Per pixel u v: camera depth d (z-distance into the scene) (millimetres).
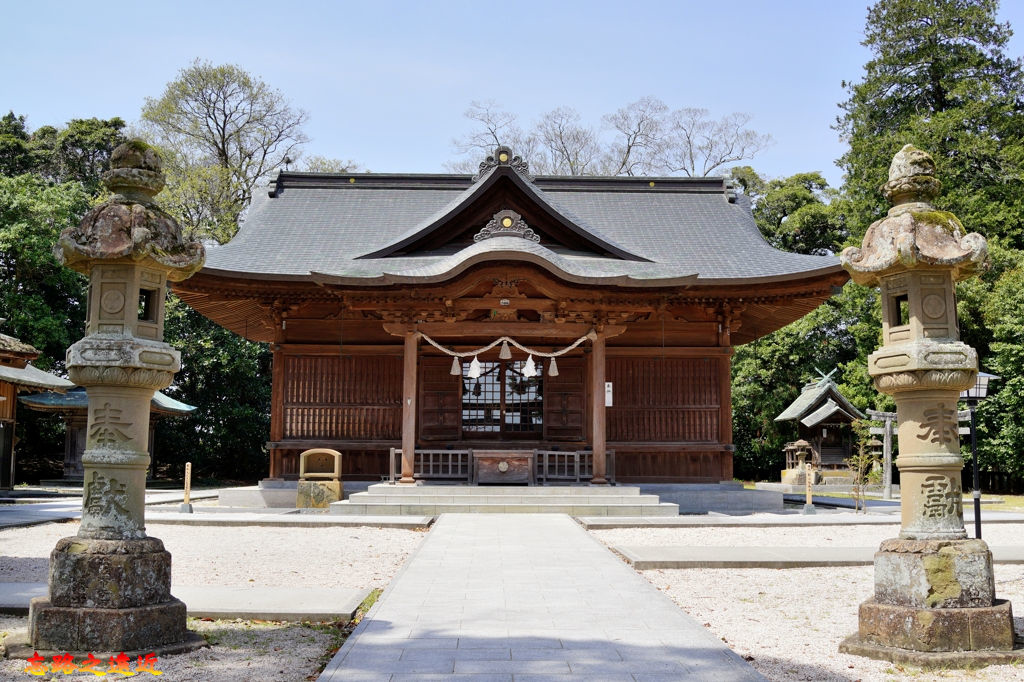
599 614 8141
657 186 30062
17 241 36750
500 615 8078
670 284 20328
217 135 50625
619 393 24031
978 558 6949
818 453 39031
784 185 56281
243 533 15789
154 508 21359
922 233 7387
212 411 41844
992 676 6336
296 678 6211
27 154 46094
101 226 7297
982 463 37219
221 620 8164
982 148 41969
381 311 21062
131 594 6895
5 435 28109
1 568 11445
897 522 17609
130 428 7281
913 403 7344
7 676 6145
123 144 7754
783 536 15828
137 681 6082
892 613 6922
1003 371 35812
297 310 24156
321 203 28750
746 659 6828
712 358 24141
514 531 15469
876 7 47625
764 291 22734
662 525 17172
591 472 23406
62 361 40656
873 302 43312
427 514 19172
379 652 6668
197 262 7781
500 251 19719
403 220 28031
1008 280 37625
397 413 23844
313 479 22109
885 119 48156
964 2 45875
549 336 21719
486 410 24406
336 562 12273
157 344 7367
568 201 29312
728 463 24000
